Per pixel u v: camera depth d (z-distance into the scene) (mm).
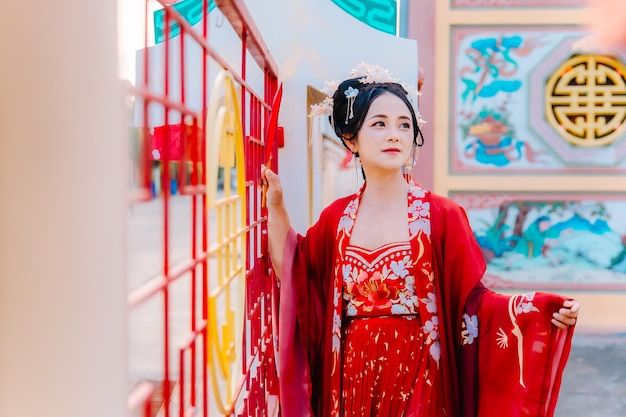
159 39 3057
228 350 1648
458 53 4957
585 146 4969
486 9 4918
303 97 3062
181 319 3689
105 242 885
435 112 4973
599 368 4320
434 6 4941
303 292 2365
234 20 1814
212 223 3047
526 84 4953
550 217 5012
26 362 879
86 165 875
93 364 890
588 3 4883
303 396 2334
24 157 863
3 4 850
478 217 5023
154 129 2316
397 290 2145
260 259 2510
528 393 1959
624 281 4984
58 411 885
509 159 4996
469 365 2123
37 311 876
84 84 867
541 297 1952
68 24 858
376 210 2258
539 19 4910
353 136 2342
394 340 2135
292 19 3066
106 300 891
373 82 2336
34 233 870
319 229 2385
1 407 878
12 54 854
